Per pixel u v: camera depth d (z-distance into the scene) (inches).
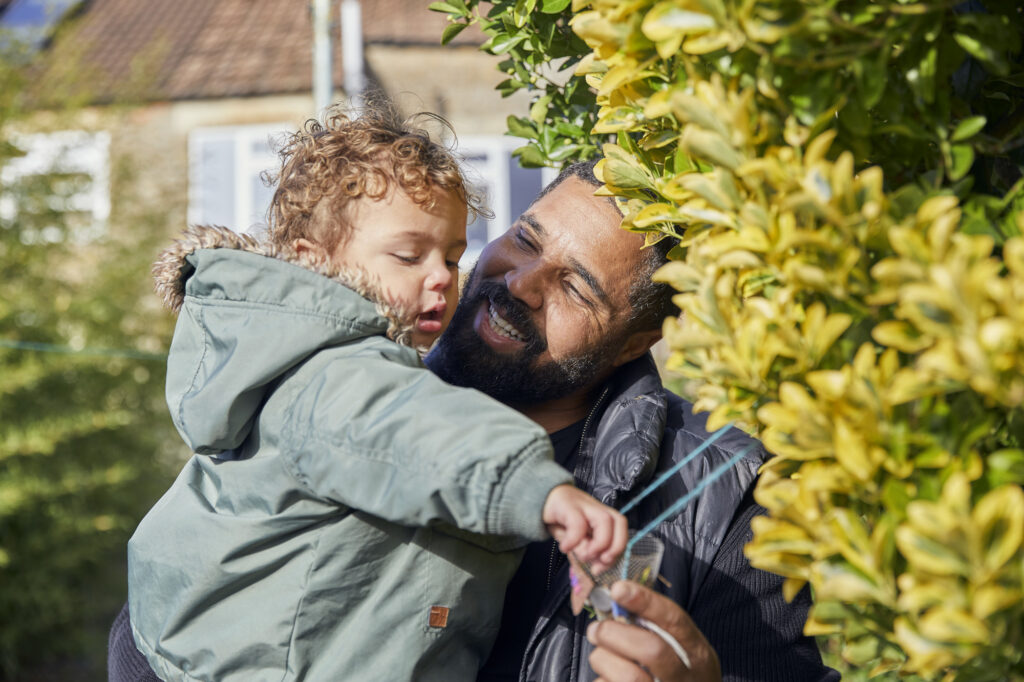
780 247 34.3
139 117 340.2
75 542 253.4
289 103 426.3
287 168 62.0
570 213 62.5
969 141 36.7
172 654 52.1
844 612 35.4
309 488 48.9
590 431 63.5
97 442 268.8
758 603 56.1
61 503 255.6
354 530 50.1
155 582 53.8
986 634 30.1
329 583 49.9
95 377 273.4
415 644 49.6
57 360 261.9
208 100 427.8
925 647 31.2
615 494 53.8
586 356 62.4
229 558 51.1
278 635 49.9
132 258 293.7
